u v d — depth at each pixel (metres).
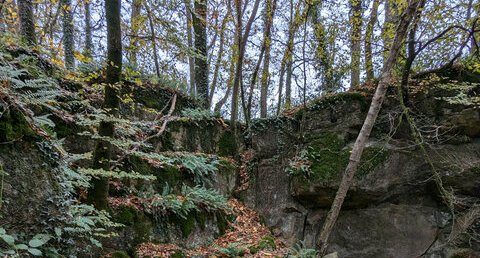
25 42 5.86
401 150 7.39
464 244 6.80
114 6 4.66
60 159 3.89
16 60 4.82
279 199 8.07
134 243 5.05
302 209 7.78
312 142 8.10
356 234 7.24
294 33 9.62
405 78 7.50
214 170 8.02
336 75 10.39
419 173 7.24
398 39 5.14
